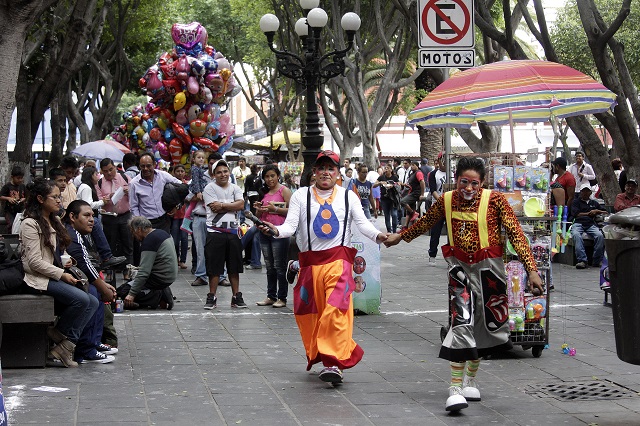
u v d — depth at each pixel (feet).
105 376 24.30
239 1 120.06
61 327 25.21
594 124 131.64
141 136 70.69
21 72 59.82
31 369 25.09
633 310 18.24
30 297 24.39
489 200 21.40
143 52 124.77
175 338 29.99
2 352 24.99
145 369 25.22
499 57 63.21
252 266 50.52
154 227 44.52
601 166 51.16
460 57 36.06
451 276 21.31
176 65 66.49
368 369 25.41
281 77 132.16
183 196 44.45
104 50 112.98
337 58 51.65
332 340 23.31
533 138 147.23
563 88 28.71
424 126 36.83
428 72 92.02
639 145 49.39
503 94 28.66
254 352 27.73
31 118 58.39
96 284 26.25
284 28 101.65
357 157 154.20
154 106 68.85
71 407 20.89
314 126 48.88
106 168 47.01
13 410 20.54
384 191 73.92
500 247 21.52
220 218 36.29
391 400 21.93
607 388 23.22
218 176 36.19
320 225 23.95
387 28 96.07
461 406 20.45
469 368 22.09
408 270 50.19
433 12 35.86
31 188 25.13
